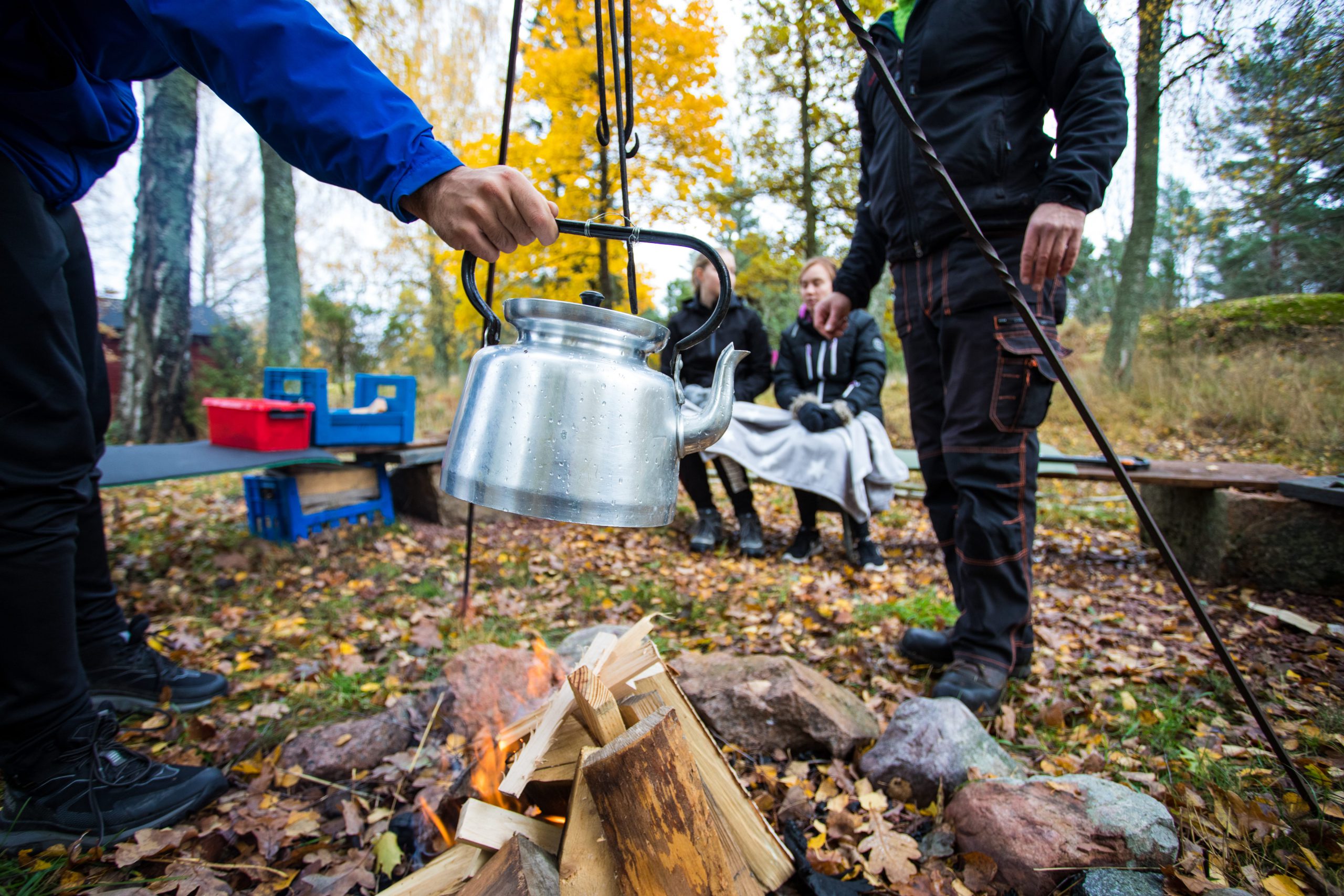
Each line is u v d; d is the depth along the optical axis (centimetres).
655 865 86
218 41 85
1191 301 823
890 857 125
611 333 89
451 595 285
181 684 185
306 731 168
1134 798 124
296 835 133
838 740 158
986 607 181
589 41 509
